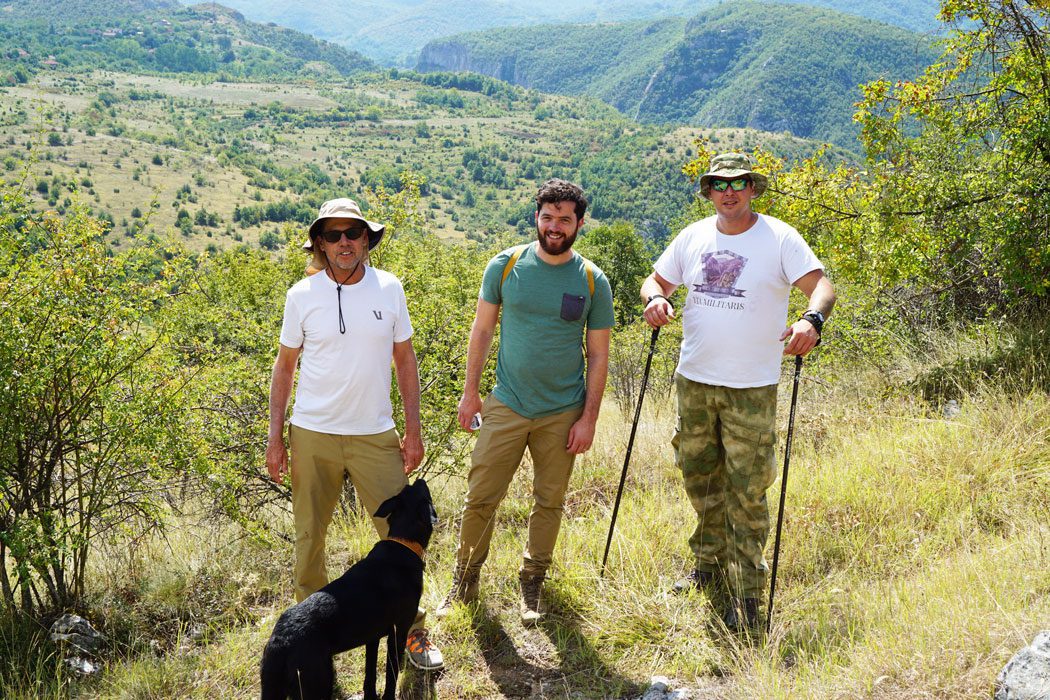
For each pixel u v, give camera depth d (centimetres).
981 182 710
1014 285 671
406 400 339
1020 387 534
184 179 18488
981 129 736
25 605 373
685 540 411
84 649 352
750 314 332
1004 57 717
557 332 339
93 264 396
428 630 343
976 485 425
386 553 291
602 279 342
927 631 284
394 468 327
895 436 510
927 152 757
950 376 587
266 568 432
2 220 379
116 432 384
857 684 266
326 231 307
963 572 328
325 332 314
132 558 435
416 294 654
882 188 760
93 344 380
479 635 347
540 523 356
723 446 357
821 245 813
